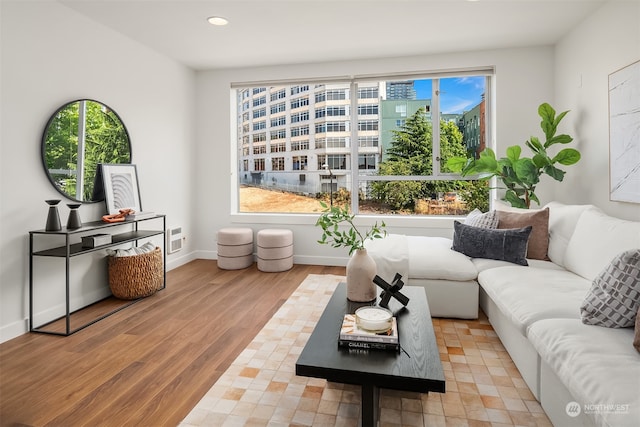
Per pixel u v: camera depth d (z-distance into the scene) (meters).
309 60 4.48
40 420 1.67
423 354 1.51
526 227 2.91
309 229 4.75
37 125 2.79
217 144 4.91
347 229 4.62
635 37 2.67
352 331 1.61
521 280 2.38
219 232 4.49
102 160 3.38
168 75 4.35
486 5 3.10
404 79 4.43
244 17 3.28
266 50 4.13
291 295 3.46
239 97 5.15
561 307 1.90
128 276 3.27
